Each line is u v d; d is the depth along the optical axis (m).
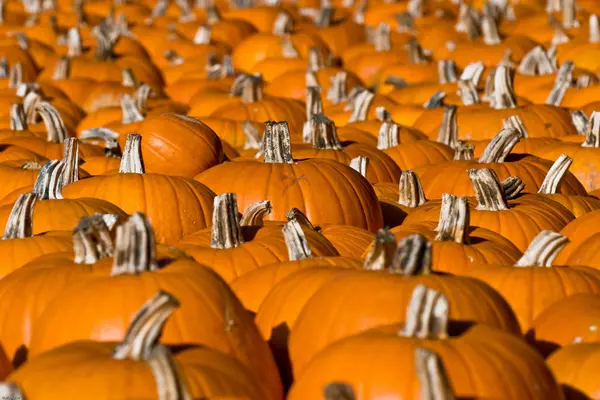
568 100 16.30
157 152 10.72
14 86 18.75
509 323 5.71
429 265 5.78
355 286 5.65
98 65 21.16
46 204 8.35
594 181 11.96
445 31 24.52
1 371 5.71
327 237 8.14
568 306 6.40
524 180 10.87
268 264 7.07
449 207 7.80
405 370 4.87
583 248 7.98
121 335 5.41
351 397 4.41
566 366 5.71
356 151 11.81
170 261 5.88
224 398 4.87
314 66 20.28
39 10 31.02
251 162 10.09
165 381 4.59
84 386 4.75
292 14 28.22
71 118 16.62
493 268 7.00
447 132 13.32
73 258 6.57
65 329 5.50
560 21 25.34
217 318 5.55
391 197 10.66
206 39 24.59
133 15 29.83
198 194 9.41
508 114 14.12
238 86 17.20
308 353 5.62
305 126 12.78
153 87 19.92
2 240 7.48
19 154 12.05
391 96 18.12
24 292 6.23
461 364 4.95
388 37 22.72
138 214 5.77
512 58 21.03
